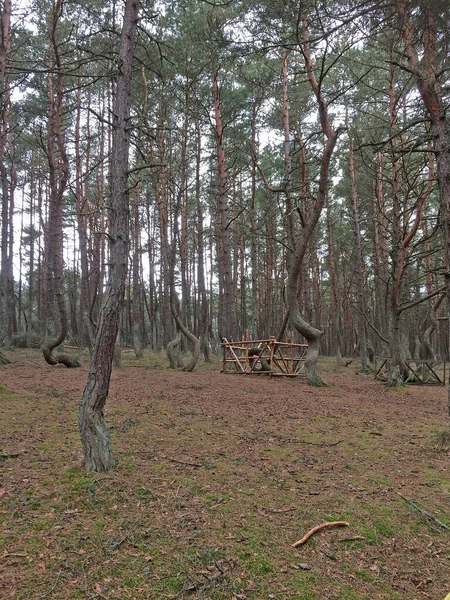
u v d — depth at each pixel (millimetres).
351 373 17828
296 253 11992
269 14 8602
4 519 3213
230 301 16406
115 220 4445
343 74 16500
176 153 22703
